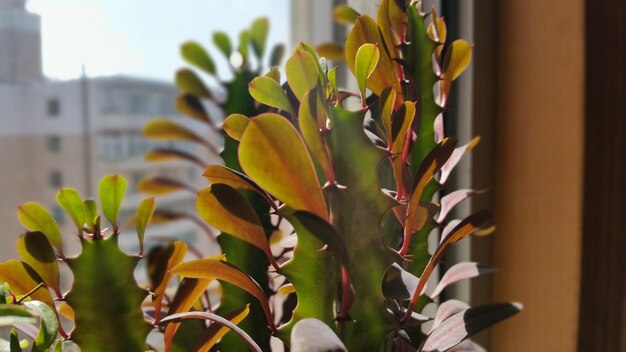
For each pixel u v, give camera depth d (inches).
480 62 22.8
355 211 13.5
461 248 23.2
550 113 22.2
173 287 19.8
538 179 22.8
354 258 13.6
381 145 14.4
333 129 13.4
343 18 21.3
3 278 14.4
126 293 14.1
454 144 14.1
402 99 15.5
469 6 22.5
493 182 24.0
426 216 15.0
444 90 16.8
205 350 14.5
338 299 14.2
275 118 13.0
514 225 23.7
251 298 15.5
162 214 24.3
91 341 14.0
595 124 20.7
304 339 12.2
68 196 14.1
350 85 22.7
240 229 14.5
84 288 14.0
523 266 23.6
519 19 22.9
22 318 13.3
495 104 23.8
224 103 18.6
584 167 21.0
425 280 14.1
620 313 20.4
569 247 21.9
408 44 15.9
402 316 14.8
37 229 14.5
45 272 14.3
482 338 24.1
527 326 23.5
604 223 20.6
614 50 20.3
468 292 23.3
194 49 24.7
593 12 20.6
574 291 21.7
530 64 22.7
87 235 14.6
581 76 21.3
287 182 13.3
